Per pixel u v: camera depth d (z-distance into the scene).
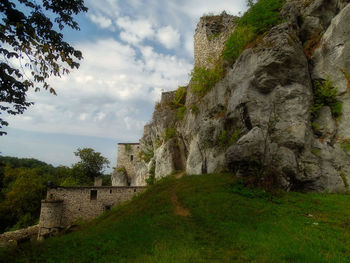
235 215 8.50
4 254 7.21
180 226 8.29
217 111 17.39
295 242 6.25
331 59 13.10
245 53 14.30
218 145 16.14
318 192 11.03
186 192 11.84
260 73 13.10
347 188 11.35
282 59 12.43
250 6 17.22
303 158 11.62
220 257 5.92
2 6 7.07
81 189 21.53
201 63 24.05
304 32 14.84
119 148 39.91
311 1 15.34
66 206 20.86
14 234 19.89
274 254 5.66
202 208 9.49
